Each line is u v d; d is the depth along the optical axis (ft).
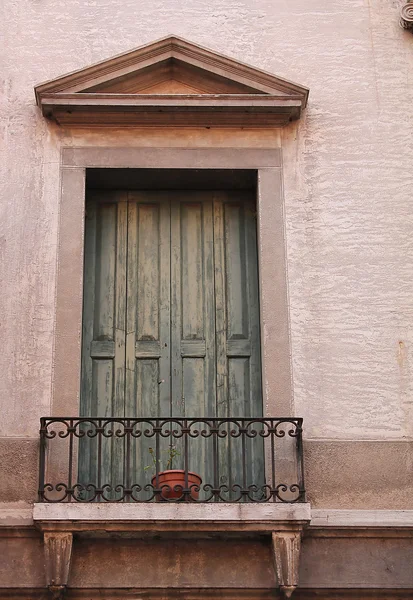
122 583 30.07
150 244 35.24
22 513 30.66
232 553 30.53
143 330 34.27
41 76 35.81
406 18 36.52
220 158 34.81
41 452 30.86
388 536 30.89
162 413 33.42
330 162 34.94
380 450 31.81
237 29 36.68
